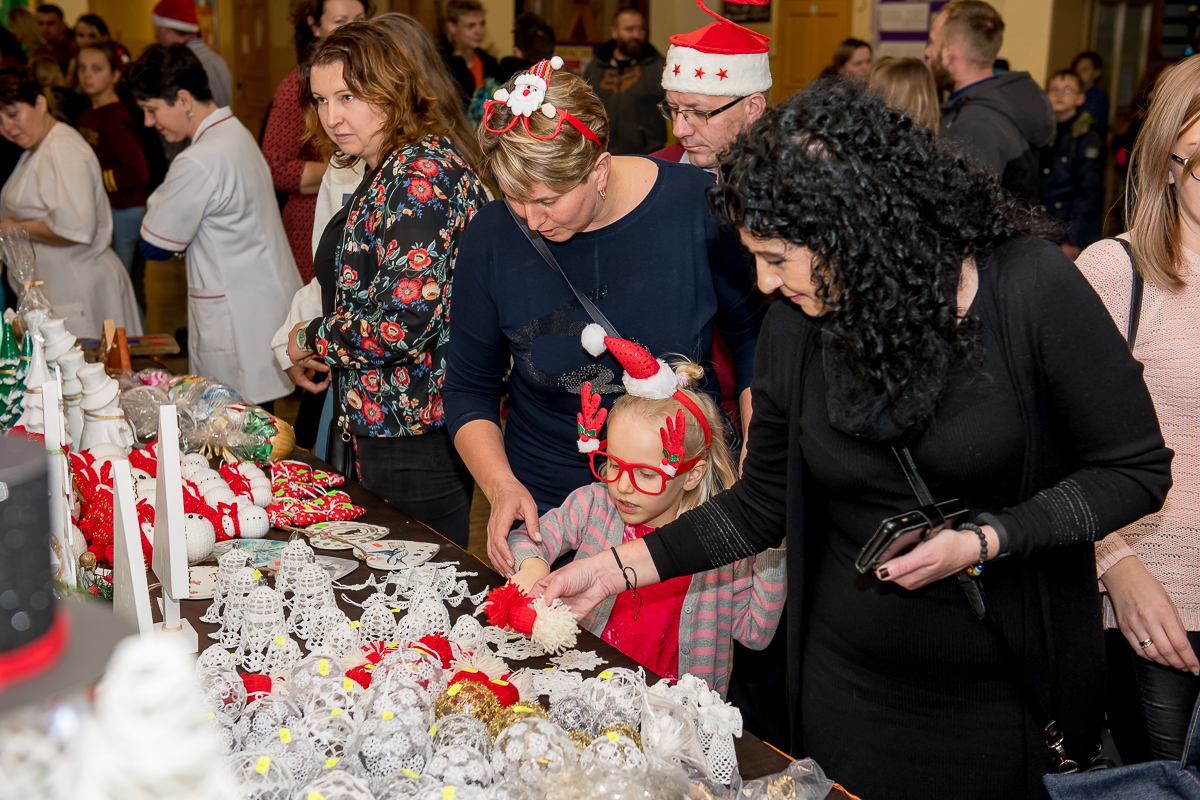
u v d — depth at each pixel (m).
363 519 1.82
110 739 0.49
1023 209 1.12
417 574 1.45
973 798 1.18
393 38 1.98
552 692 1.21
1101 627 1.20
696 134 2.11
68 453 1.56
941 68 3.71
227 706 1.03
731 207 1.06
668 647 1.66
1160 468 1.08
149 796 0.49
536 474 1.80
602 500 1.73
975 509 1.13
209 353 2.99
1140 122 1.56
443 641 1.23
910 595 1.16
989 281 1.07
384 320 1.92
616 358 1.63
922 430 1.08
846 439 1.15
